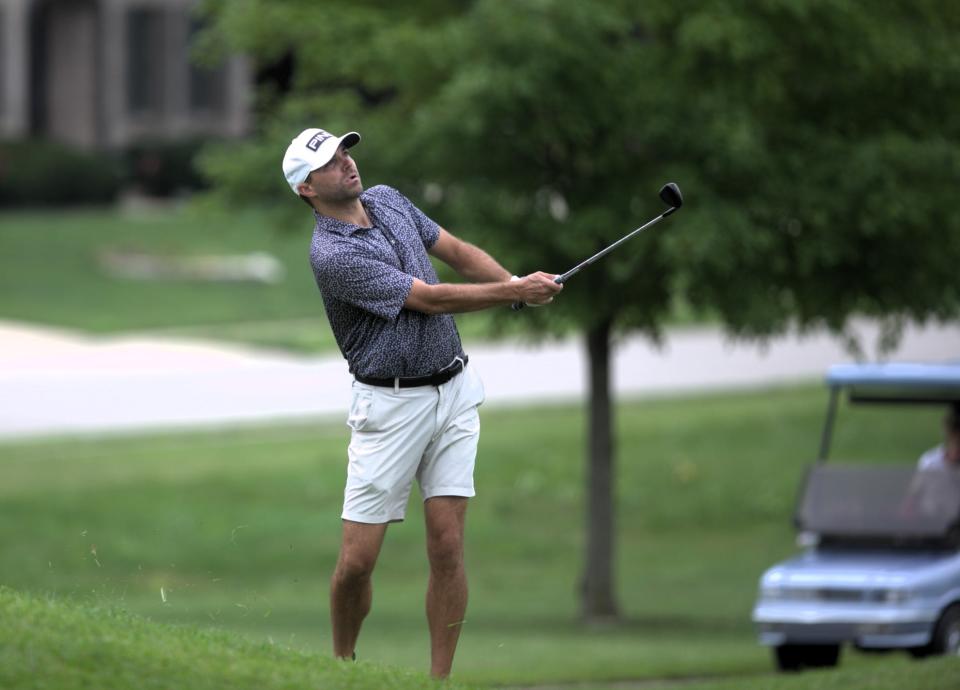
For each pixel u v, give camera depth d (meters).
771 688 30.66
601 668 43.44
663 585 65.94
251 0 56.72
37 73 169.75
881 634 41.53
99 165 161.50
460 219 50.88
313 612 56.78
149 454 79.44
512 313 54.12
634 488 80.81
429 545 22.42
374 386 21.89
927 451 87.06
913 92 53.75
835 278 53.19
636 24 52.91
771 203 50.47
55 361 104.06
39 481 72.88
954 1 53.69
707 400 98.75
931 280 53.53
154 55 170.50
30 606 20.47
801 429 91.19
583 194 51.72
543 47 48.06
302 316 124.19
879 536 45.12
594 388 59.06
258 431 85.94
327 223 21.77
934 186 51.75
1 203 158.38
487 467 82.25
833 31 50.34
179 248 144.25
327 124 54.69
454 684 21.56
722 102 50.34
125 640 19.52
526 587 65.44
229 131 174.38
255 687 18.64
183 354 108.19
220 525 68.88
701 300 51.84
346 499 22.39
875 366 46.28
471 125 48.47
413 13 56.66
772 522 76.62
